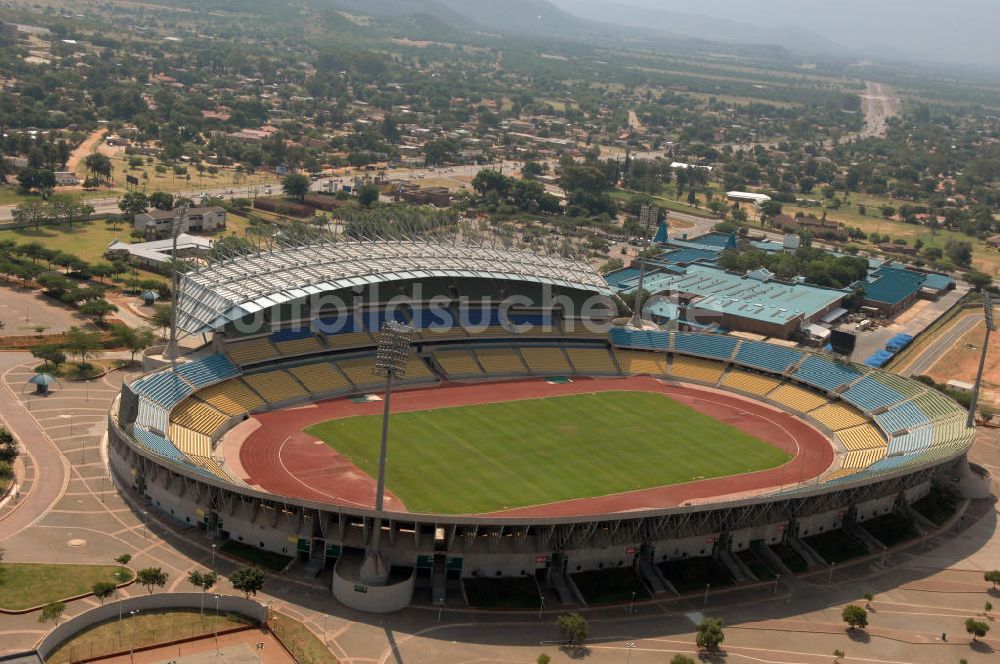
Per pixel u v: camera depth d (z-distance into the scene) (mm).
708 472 188000
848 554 161750
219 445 181000
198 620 125188
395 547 139625
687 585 146625
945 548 168625
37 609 123188
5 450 169375
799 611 143625
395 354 135875
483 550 140875
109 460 171250
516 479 176875
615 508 167125
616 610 138875
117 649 116938
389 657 122375
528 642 129000
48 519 147875
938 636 139750
